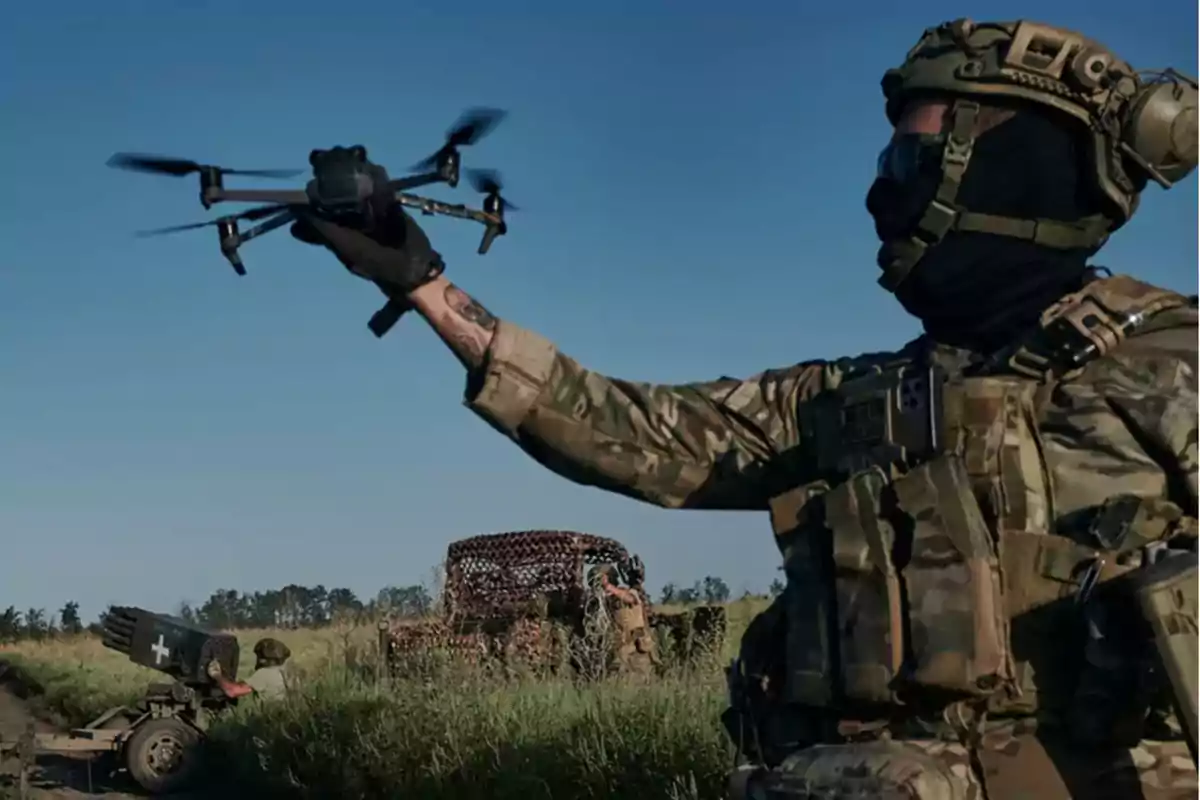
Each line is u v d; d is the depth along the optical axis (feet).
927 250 12.01
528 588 57.11
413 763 31.76
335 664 43.14
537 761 28.50
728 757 24.63
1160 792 10.13
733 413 12.67
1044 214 11.71
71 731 43.96
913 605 10.57
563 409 12.23
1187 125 11.36
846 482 11.15
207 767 42.19
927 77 11.85
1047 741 10.39
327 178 11.05
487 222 11.56
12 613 102.73
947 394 11.05
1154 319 11.02
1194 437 10.50
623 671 36.24
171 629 45.70
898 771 9.97
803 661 11.26
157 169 11.08
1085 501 10.72
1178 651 9.41
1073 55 11.53
